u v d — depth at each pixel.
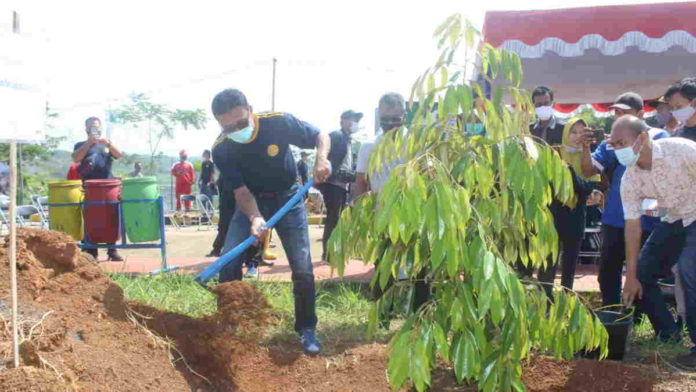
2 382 2.72
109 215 7.41
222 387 3.67
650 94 10.99
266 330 4.79
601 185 5.49
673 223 4.45
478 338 3.18
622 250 5.11
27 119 2.91
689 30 7.55
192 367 3.68
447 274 3.45
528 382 4.05
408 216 2.93
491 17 7.90
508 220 3.57
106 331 3.53
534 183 3.17
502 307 3.00
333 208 7.79
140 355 3.46
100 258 8.76
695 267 4.31
